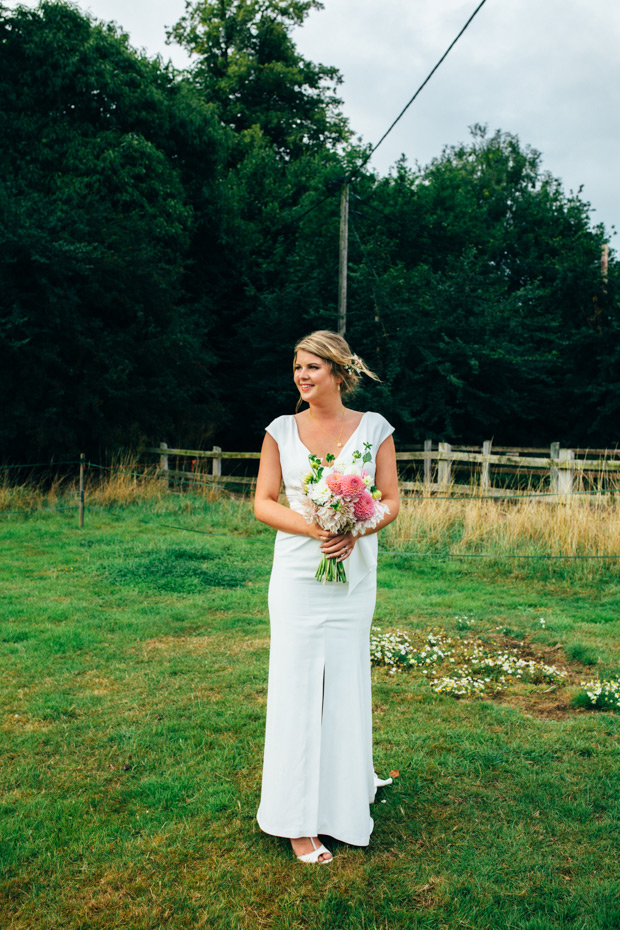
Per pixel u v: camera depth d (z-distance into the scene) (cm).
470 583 733
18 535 947
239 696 420
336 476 247
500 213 3022
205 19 2875
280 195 2384
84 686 439
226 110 2794
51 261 1245
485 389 1714
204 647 517
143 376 1513
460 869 258
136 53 1873
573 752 350
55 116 1623
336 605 264
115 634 546
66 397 1353
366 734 279
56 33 1580
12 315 1218
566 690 439
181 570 754
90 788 315
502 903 240
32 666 473
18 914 235
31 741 360
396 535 904
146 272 1425
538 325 1819
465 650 511
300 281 1884
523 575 756
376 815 292
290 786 265
